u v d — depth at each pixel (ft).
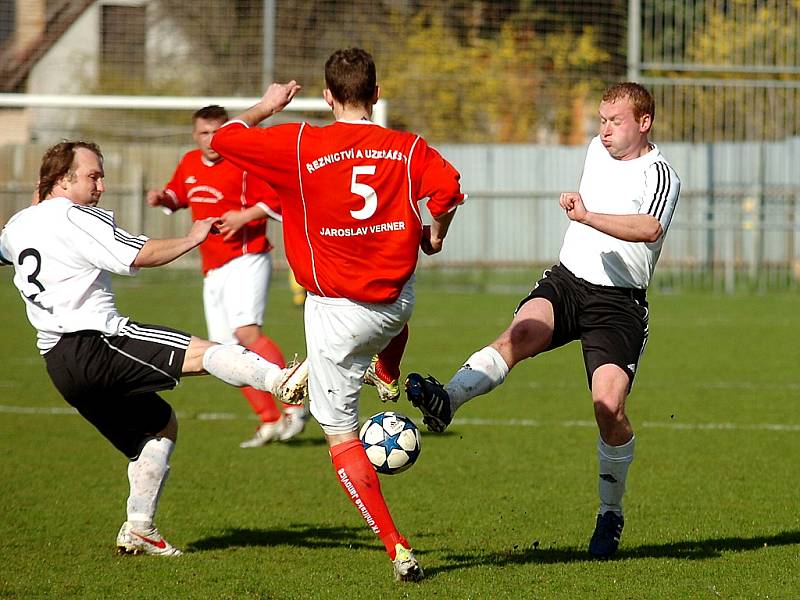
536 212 265.13
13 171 266.16
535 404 122.52
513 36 276.82
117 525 71.77
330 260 55.21
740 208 252.83
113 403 63.10
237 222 86.53
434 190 53.88
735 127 252.01
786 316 208.95
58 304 60.23
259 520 74.23
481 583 57.93
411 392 54.54
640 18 248.93
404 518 74.33
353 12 265.54
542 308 62.39
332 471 90.07
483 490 82.64
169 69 273.33
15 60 273.75
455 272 273.13
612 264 62.75
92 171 61.93
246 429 109.60
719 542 67.62
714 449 97.71
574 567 61.41
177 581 58.75
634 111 61.57
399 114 268.82
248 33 265.34
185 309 206.80
